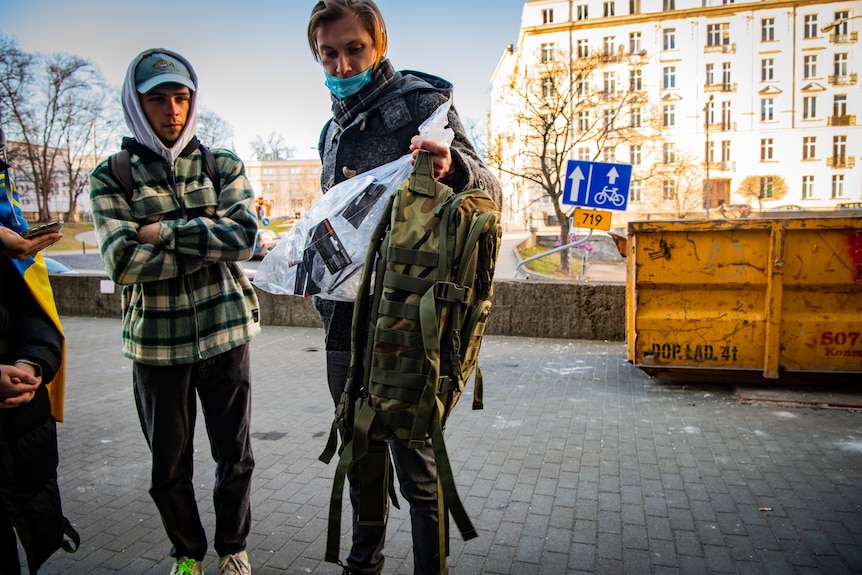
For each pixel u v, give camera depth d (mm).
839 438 4285
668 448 4184
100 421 4961
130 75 2277
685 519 3195
